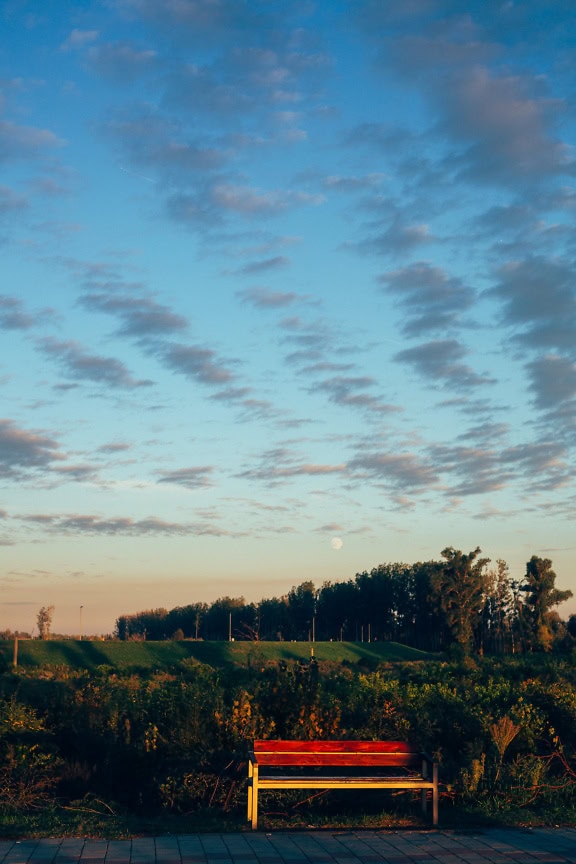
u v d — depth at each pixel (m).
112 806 11.47
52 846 9.04
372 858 8.77
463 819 10.73
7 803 11.34
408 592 129.12
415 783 10.59
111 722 13.52
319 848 9.16
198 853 8.84
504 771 12.42
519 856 8.91
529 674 23.70
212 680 15.92
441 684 17.64
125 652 69.56
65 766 12.84
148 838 9.52
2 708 13.90
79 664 61.59
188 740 12.52
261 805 11.37
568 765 13.35
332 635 135.88
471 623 101.62
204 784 11.62
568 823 10.61
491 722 13.98
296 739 12.83
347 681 15.98
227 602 147.62
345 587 133.75
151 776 12.42
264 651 78.00
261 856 8.76
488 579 102.12
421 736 13.64
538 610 96.25
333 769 12.48
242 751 12.25
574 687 19.12
